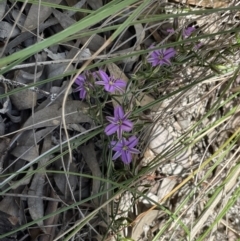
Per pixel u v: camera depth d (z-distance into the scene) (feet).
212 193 1.46
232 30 1.03
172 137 1.42
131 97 1.21
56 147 1.12
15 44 1.21
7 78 1.17
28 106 1.18
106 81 1.08
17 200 1.22
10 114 1.19
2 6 1.17
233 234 1.49
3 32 1.18
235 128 1.48
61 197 1.27
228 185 1.42
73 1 1.26
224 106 1.48
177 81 1.36
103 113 1.30
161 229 1.29
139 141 1.34
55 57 1.23
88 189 1.31
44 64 1.16
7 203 1.20
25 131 1.19
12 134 1.19
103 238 1.20
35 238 1.25
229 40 1.28
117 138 1.17
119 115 1.08
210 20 1.39
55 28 1.26
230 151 1.48
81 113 1.23
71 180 1.28
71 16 1.26
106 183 1.23
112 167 1.22
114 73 1.28
